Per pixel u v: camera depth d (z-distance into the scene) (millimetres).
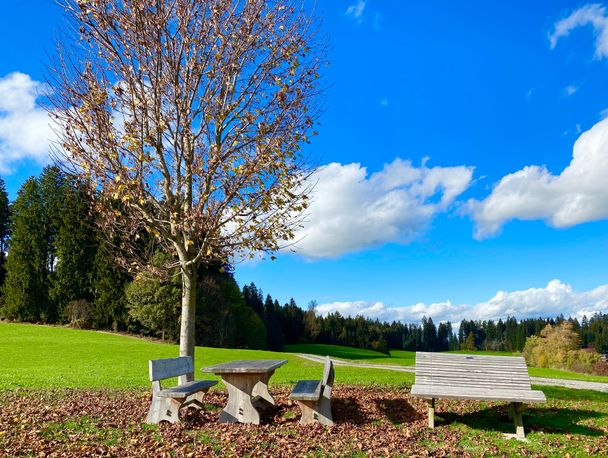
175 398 8445
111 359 26125
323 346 89438
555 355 57031
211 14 9633
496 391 8641
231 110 9820
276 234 10023
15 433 7414
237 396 8820
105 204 9812
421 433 8430
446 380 9031
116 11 9461
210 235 9773
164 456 6652
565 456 7215
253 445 7297
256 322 68375
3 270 62125
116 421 8477
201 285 55250
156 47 9430
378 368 24531
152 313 49500
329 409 8773
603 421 9812
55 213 56344
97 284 55188
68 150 9242
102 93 9203
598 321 95188
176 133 9773
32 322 54906
